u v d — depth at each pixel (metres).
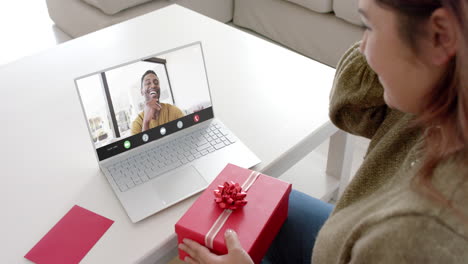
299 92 1.21
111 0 2.20
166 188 0.93
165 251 0.86
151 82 0.98
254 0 2.50
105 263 0.81
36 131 1.09
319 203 1.10
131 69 0.95
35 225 0.87
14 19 2.92
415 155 0.55
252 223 0.83
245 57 1.36
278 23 2.43
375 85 0.76
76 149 1.04
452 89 0.43
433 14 0.40
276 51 1.38
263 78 1.26
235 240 0.77
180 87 1.02
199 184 0.94
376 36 0.47
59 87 1.24
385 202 0.53
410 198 0.46
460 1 0.38
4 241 0.84
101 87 0.93
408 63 0.45
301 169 1.55
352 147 1.44
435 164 0.46
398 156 0.65
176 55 1.00
